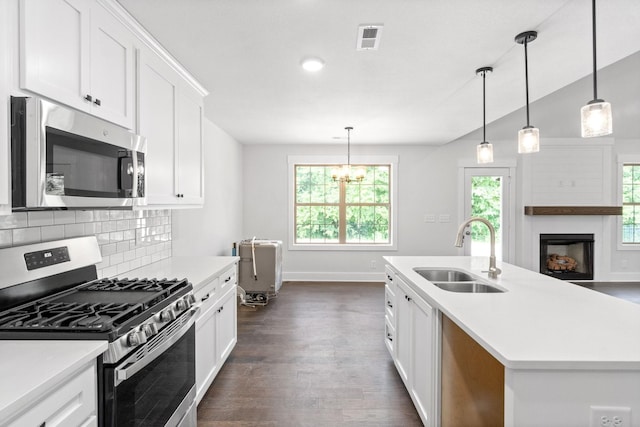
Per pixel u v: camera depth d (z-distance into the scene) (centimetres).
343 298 481
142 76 193
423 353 198
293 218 589
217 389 247
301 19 183
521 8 172
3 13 110
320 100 325
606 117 157
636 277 570
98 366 116
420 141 539
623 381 107
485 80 269
